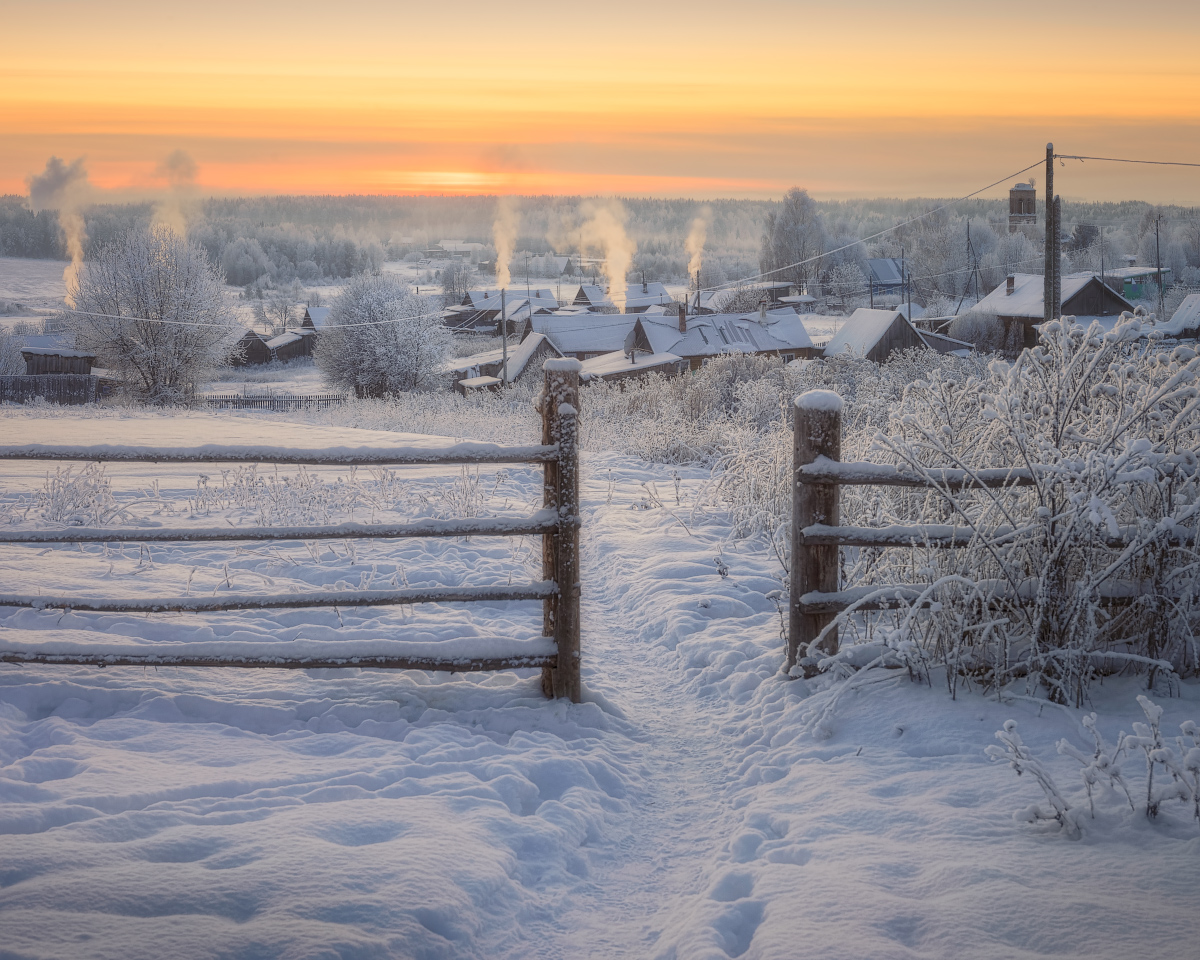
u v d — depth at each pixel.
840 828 3.32
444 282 147.62
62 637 5.18
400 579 7.14
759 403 16.47
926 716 4.25
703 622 6.32
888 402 11.35
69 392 51.69
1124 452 4.05
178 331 50.00
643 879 3.29
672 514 9.70
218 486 12.00
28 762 3.59
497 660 4.61
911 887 2.86
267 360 92.62
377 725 4.36
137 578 6.93
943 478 4.54
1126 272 95.56
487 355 72.44
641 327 62.44
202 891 2.64
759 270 123.19
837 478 4.73
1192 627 4.56
